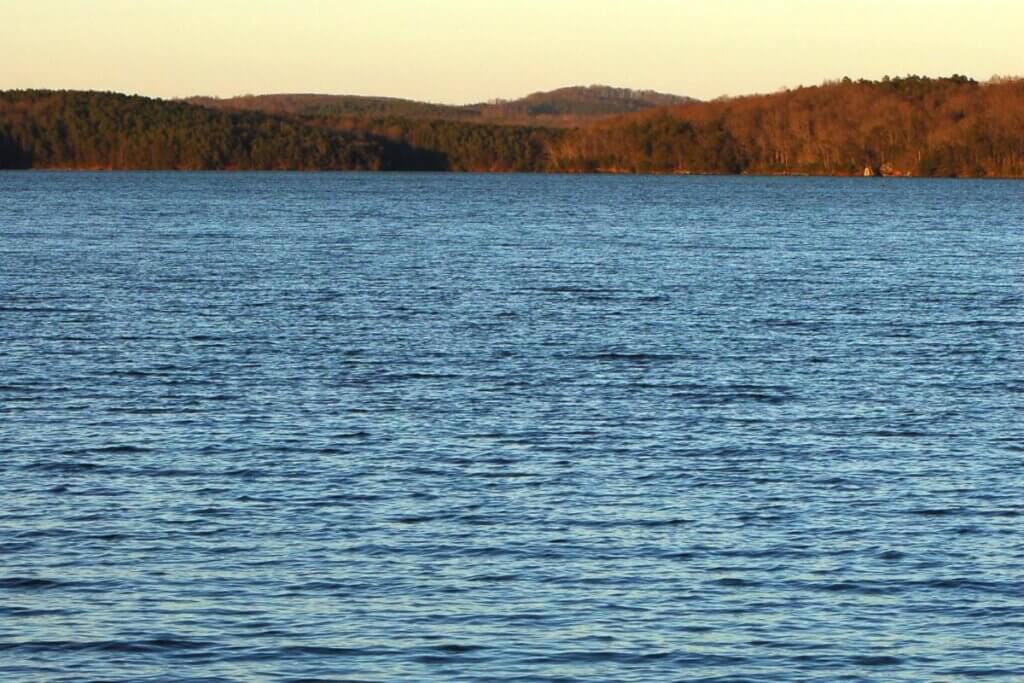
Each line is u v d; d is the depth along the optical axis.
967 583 48.44
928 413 77.44
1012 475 63.03
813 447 68.62
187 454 66.06
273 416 75.12
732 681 40.84
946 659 42.34
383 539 52.88
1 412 75.62
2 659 41.97
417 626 44.53
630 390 84.06
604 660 42.16
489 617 45.28
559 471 63.28
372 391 82.94
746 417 76.00
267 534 53.44
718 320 117.69
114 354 95.56
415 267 168.62
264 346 100.31
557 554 51.25
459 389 83.88
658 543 52.62
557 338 105.88
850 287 147.62
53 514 55.81
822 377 89.25
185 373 88.44
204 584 47.94
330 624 44.66
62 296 130.25
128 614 45.31
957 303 132.38
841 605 46.50
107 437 69.62
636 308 126.25
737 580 48.69
